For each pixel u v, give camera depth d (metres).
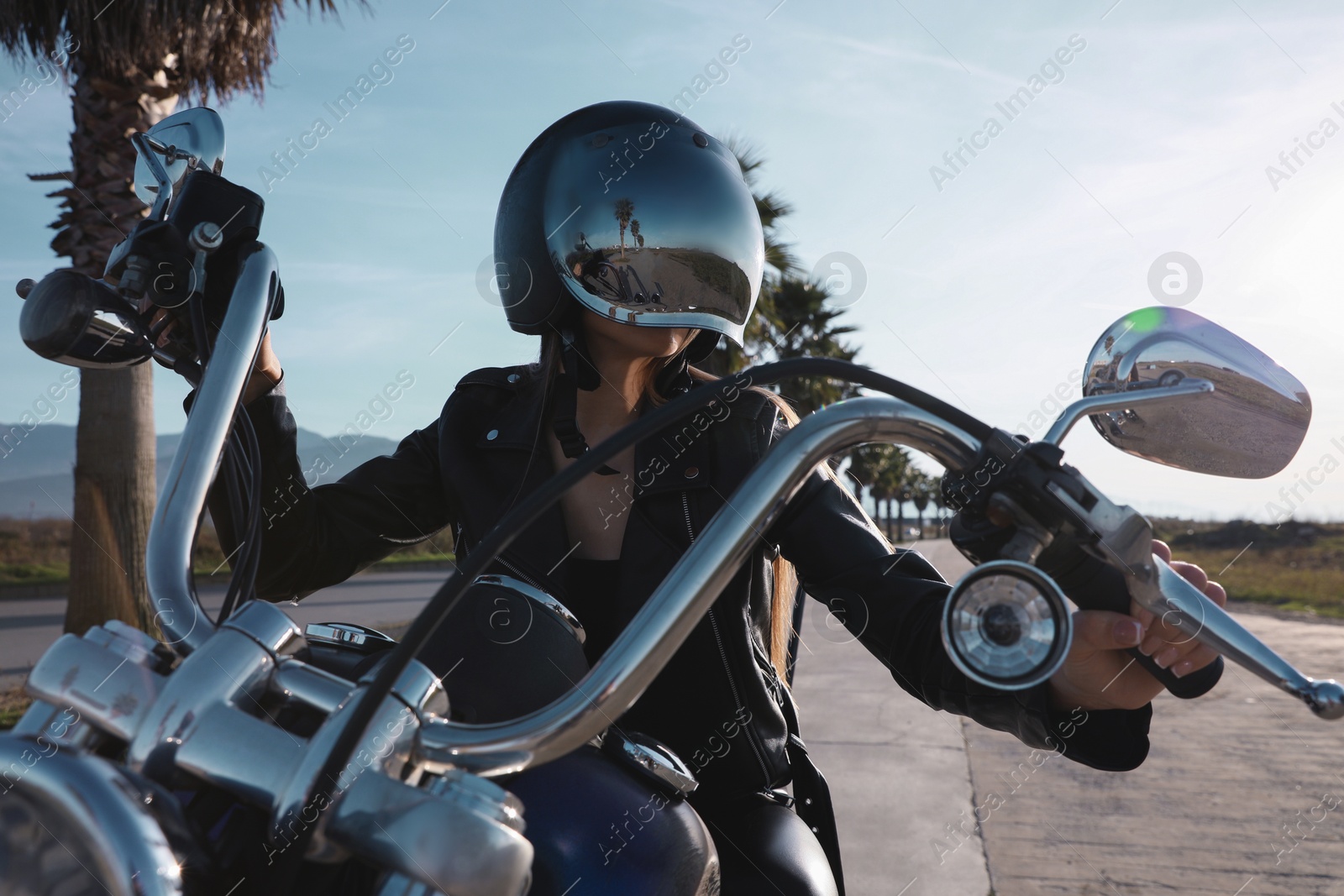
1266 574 20.19
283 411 1.26
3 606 14.43
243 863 0.62
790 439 0.74
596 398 1.36
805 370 0.74
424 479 1.44
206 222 0.97
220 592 7.83
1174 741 4.99
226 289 1.00
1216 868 3.11
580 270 1.23
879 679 6.11
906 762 4.30
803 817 1.32
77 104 6.23
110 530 6.30
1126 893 2.91
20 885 0.53
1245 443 0.72
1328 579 18.64
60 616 12.64
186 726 0.62
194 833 0.59
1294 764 4.48
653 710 1.19
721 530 0.72
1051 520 0.70
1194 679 0.77
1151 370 0.72
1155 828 3.52
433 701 0.65
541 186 1.30
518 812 0.61
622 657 0.67
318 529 1.32
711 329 1.25
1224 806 3.78
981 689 0.95
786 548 1.23
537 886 0.71
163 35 6.03
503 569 1.20
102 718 0.63
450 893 0.54
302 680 0.67
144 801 0.56
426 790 0.58
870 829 3.46
